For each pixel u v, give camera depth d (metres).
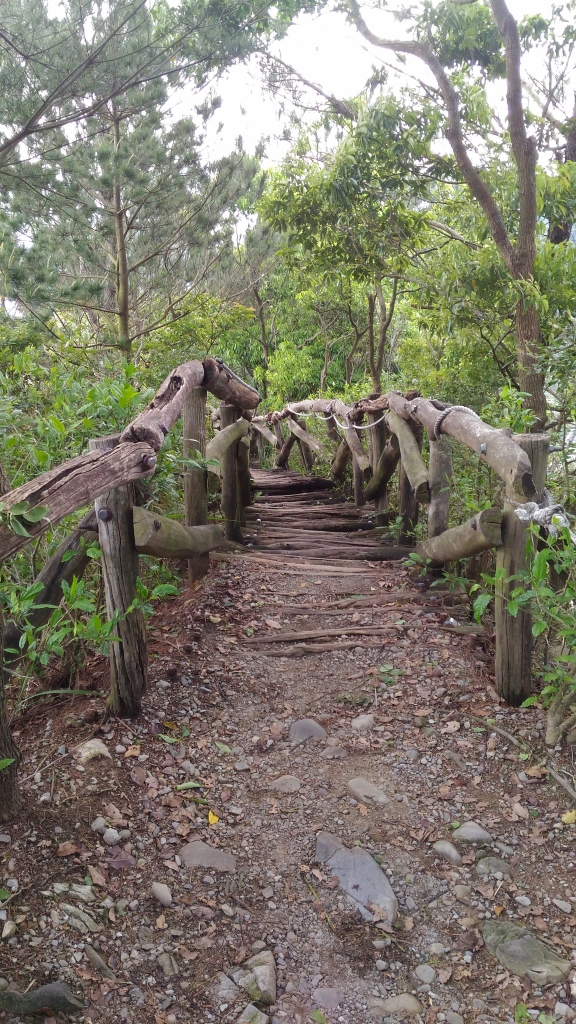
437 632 3.87
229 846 2.35
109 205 8.40
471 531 3.31
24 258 6.56
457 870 2.29
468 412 3.85
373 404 6.23
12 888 1.98
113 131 8.30
